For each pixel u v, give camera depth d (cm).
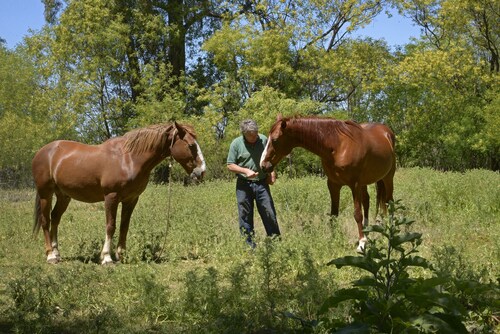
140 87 3053
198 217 1076
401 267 380
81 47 3050
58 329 519
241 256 812
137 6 3234
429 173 1905
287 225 1033
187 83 3231
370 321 373
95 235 1029
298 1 3134
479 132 2961
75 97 2992
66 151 855
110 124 3256
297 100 3125
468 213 1116
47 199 862
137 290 623
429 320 358
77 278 632
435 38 3341
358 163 870
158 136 830
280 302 562
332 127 873
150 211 1267
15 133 2789
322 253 779
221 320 494
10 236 1073
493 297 489
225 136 2823
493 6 2930
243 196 893
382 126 1002
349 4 3106
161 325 529
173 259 796
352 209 1189
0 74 3925
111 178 822
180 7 3294
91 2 3039
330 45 3300
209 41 3059
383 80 3045
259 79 3064
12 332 509
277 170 2873
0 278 720
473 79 3031
